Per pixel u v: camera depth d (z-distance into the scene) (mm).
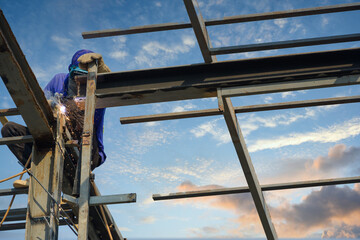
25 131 4426
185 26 3773
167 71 3984
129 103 4074
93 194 4719
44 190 3732
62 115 4066
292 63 3898
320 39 3729
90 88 3896
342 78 3793
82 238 3227
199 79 3934
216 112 4438
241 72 3918
